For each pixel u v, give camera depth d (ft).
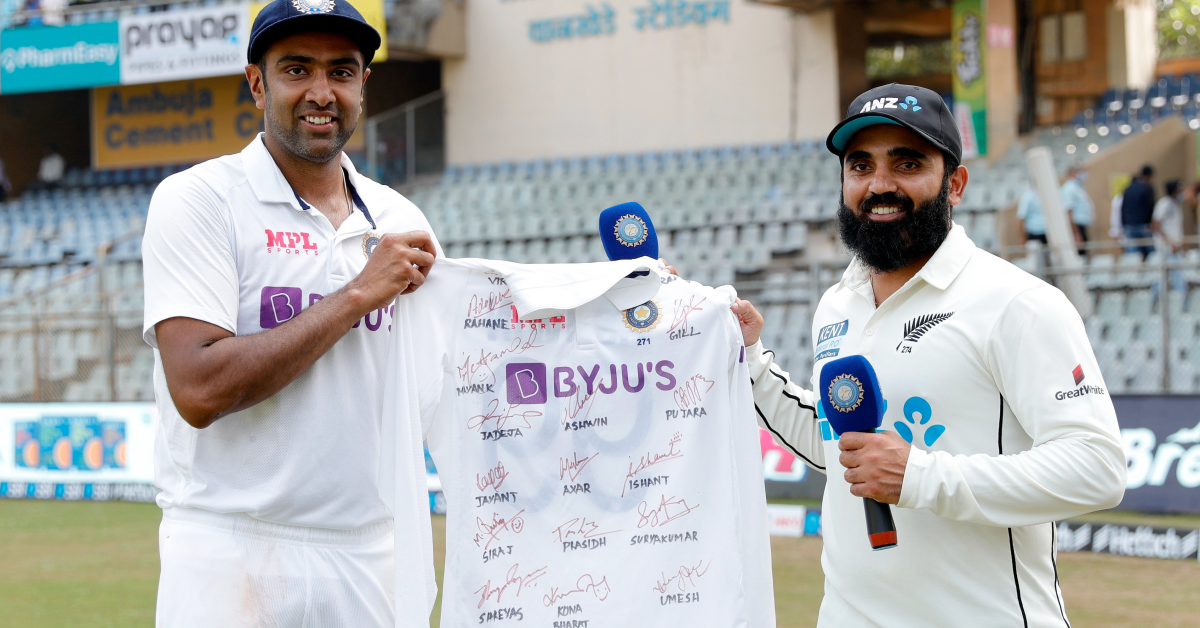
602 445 8.09
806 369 32.83
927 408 7.25
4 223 60.44
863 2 53.57
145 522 27.99
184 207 7.41
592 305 8.21
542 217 48.93
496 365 8.11
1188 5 93.40
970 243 7.54
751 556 8.11
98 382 36.24
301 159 7.80
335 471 7.72
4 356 38.70
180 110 62.59
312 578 7.66
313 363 7.61
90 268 45.11
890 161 7.35
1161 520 22.31
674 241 45.44
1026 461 6.77
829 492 7.93
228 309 7.43
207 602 7.50
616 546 8.02
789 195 45.83
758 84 53.93
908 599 7.26
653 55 56.29
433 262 7.67
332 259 7.88
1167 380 26.40
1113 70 58.29
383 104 63.93
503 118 59.77
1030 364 6.91
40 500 32.76
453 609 7.90
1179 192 40.78
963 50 47.50
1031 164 30.35
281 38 7.54
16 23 58.29
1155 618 16.48
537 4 58.80
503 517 7.99
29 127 70.13
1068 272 27.12
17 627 17.39
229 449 7.61
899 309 7.55
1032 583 7.20
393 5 56.18
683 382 8.17
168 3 56.49
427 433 8.23
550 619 7.92
